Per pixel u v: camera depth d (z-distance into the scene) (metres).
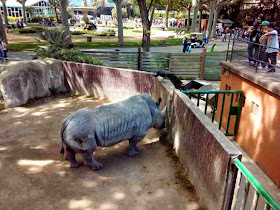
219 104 8.92
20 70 9.68
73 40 32.12
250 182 3.22
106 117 5.52
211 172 4.34
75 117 5.37
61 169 5.79
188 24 57.47
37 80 10.33
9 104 9.45
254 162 6.71
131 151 6.36
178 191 5.12
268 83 5.93
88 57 12.61
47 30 15.35
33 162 6.05
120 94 10.21
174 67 15.52
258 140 6.57
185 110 5.71
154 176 5.59
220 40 39.53
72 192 5.06
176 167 5.91
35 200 4.83
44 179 5.43
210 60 15.59
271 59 6.97
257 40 8.23
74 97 10.89
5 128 7.85
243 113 7.29
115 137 5.69
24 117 8.72
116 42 30.80
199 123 4.91
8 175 5.54
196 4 35.47
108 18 76.25
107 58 14.88
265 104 6.25
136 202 4.83
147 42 19.66
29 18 58.66
